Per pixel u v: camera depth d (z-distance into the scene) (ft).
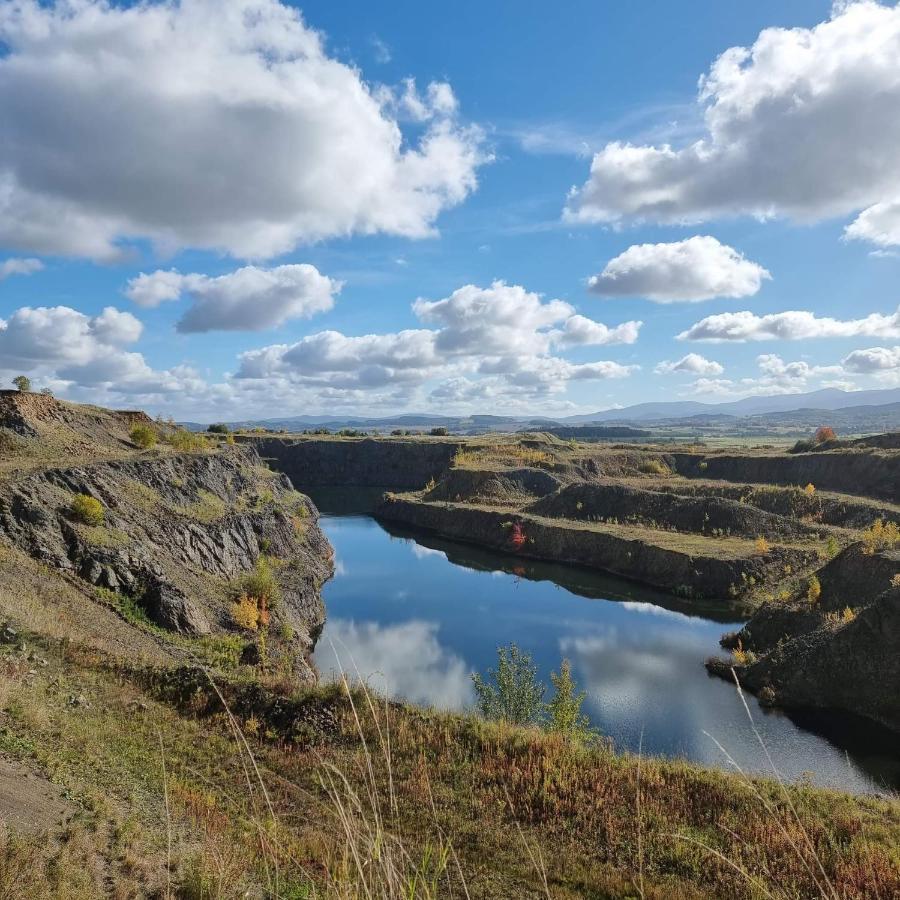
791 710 116.16
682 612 184.14
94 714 53.88
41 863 25.18
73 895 23.86
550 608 187.52
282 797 46.14
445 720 62.23
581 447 493.77
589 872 41.81
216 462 189.26
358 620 173.06
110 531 109.70
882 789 87.92
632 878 41.22
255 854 33.27
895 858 41.68
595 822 47.91
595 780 52.75
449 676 133.18
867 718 109.91
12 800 30.35
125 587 99.45
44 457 137.80
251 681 67.15
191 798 41.55
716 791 51.60
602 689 128.57
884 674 111.14
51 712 48.83
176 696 63.77
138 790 40.19
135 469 142.92
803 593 150.61
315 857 33.17
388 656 145.38
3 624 66.54
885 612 114.52
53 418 170.81
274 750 55.16
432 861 39.86
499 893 38.22
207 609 111.86
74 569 94.94
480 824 46.24
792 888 39.32
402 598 196.65
